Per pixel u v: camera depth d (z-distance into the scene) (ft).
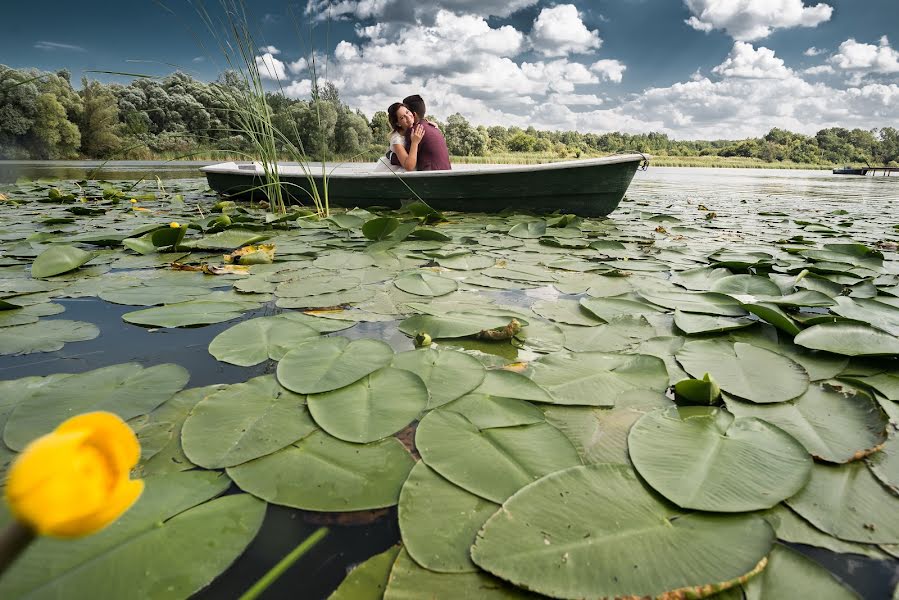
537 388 2.79
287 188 11.42
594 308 4.15
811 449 2.25
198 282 4.94
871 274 5.54
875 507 1.92
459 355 3.15
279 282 4.95
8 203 11.97
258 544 1.73
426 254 6.07
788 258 6.34
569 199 10.00
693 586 1.52
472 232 8.16
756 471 2.07
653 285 4.93
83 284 4.77
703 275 5.23
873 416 2.48
